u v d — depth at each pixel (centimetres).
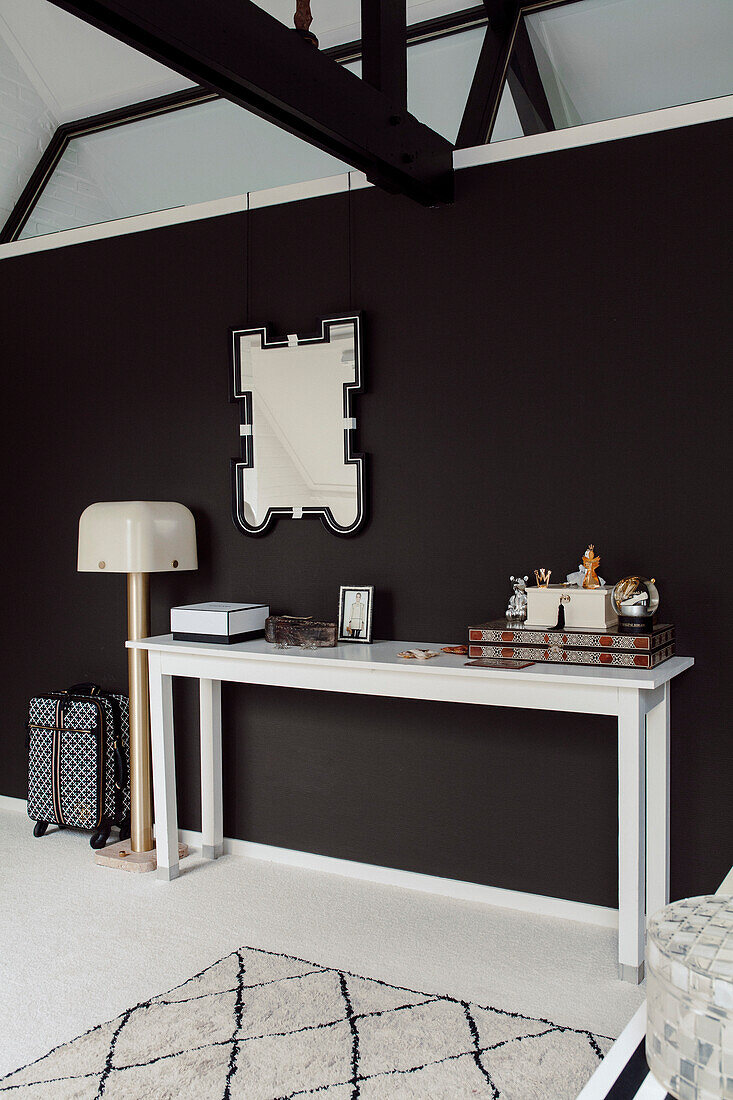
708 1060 66
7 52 352
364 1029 217
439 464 304
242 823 346
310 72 219
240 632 312
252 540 341
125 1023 221
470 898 300
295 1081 198
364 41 255
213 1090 195
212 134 346
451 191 296
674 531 267
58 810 353
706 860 265
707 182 260
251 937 270
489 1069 200
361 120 241
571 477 282
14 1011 228
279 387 329
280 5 311
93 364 377
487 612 297
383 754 316
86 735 346
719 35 262
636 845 235
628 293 272
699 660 264
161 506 331
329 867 326
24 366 396
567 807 286
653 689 243
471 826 301
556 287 283
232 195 346
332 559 325
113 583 373
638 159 270
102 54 345
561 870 287
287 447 329
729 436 259
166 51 188
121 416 371
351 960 254
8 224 400
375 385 315
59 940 269
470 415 298
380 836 317
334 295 322
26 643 398
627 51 275
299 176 332
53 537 390
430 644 304
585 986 238
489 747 297
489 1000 231
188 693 353
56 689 390
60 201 389
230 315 344
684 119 262
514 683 250
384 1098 191
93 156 376
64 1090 195
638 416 272
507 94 296
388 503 313
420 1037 213
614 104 280
